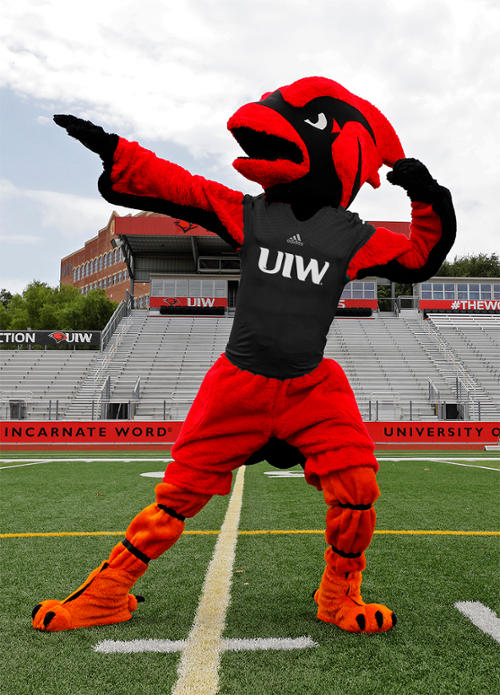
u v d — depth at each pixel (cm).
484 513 465
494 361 2258
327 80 225
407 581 273
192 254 2983
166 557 325
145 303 4934
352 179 216
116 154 196
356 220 224
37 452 1155
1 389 2027
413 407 1875
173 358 2288
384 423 1227
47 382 2081
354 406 208
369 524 198
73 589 263
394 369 2164
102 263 5922
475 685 167
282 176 205
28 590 261
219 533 390
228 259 2967
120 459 991
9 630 210
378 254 226
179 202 210
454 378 2084
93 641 199
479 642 200
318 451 198
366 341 2439
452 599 246
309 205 218
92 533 389
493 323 2677
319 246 211
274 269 206
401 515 455
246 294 208
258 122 200
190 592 260
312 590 263
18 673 174
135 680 169
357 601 218
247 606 240
